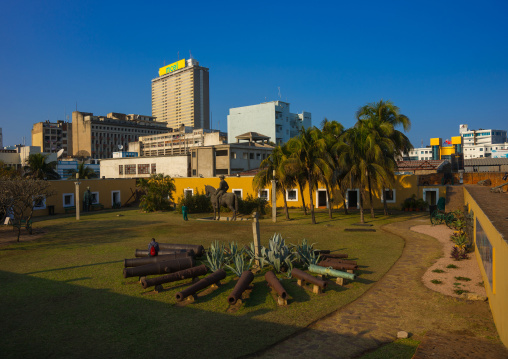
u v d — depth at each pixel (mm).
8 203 20797
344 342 7496
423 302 9688
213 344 7426
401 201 34219
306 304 9711
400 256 15133
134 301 10062
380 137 26734
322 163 25172
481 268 11648
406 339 7566
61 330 8172
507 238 6793
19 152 73875
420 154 133750
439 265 13422
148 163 60469
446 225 22969
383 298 10086
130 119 160375
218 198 30375
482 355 6281
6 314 9148
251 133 67938
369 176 26094
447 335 7480
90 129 135750
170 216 33000
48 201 35688
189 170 57375
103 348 7293
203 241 19281
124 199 44281
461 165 58375
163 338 7723
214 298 10250
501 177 34969
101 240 20000
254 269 12914
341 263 12828
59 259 15297
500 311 7262
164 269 11781
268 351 7125
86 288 11250
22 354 7074
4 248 18078
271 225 25578
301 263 13461
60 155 82375
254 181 31312
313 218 25969
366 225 24344
